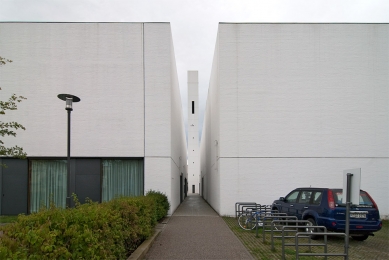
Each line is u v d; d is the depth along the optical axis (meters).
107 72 15.26
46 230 3.73
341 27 15.63
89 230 4.33
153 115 15.12
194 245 8.38
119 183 15.09
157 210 11.77
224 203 14.98
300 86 15.45
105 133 15.02
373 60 15.56
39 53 15.24
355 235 9.18
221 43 15.58
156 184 14.87
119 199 7.73
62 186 14.93
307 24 15.66
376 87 15.48
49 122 14.99
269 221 11.15
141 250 7.11
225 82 15.44
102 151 14.93
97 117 15.08
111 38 15.40
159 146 15.02
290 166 15.15
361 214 8.77
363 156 15.24
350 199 6.03
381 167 15.18
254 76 15.48
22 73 15.14
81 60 15.28
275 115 15.35
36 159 15.01
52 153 14.88
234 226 11.73
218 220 13.45
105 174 15.12
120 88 15.21
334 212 8.80
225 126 15.30
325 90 15.47
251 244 8.55
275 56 15.55
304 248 8.24
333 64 15.55
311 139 15.27
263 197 14.99
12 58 15.18
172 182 16.09
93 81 15.21
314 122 15.34
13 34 15.23
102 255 4.56
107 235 5.05
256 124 15.30
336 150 15.25
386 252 7.98
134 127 15.07
